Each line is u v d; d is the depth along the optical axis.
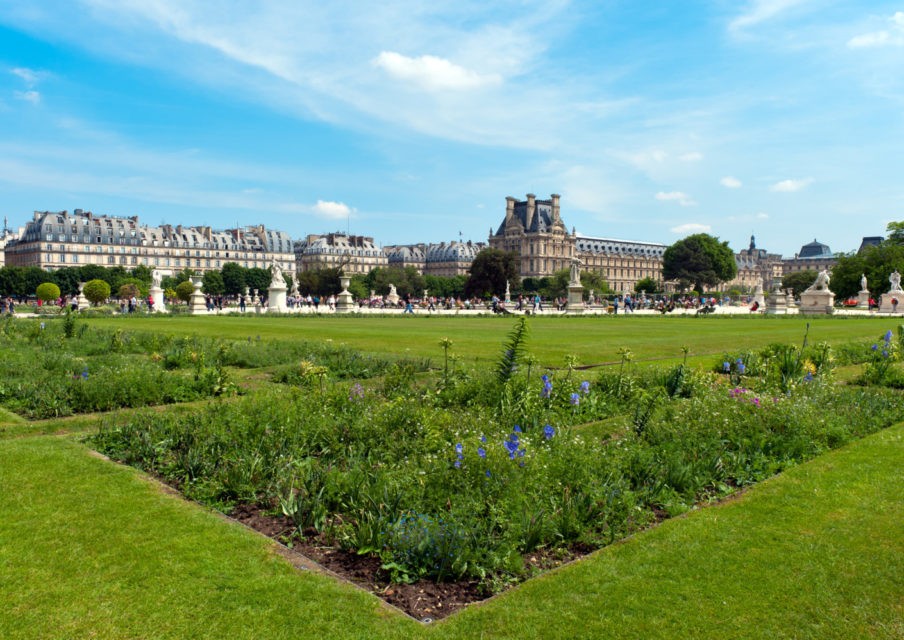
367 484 10.57
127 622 7.12
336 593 7.83
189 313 75.81
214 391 19.80
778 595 7.78
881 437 14.99
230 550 8.89
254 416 14.19
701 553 8.88
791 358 22.30
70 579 8.01
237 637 6.90
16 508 10.13
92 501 10.48
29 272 178.38
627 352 22.58
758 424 14.38
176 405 18.17
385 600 7.93
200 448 12.53
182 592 7.75
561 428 15.25
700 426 14.40
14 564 8.34
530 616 7.35
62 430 15.64
